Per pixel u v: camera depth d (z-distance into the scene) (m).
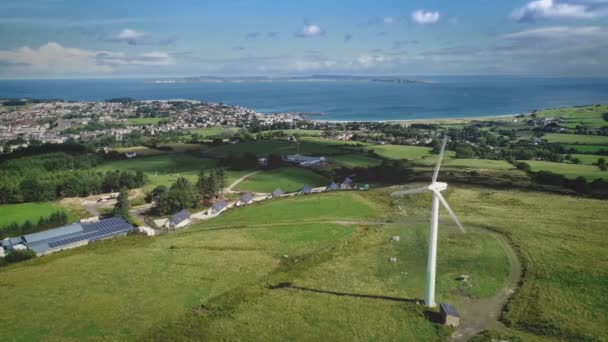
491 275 66.12
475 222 94.81
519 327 50.81
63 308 56.91
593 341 46.84
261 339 48.84
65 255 81.94
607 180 131.38
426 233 88.94
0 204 132.75
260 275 68.69
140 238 94.25
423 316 53.72
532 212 102.75
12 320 53.59
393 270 69.88
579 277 63.19
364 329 50.84
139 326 51.94
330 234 91.06
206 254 79.50
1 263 78.31
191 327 51.44
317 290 62.38
